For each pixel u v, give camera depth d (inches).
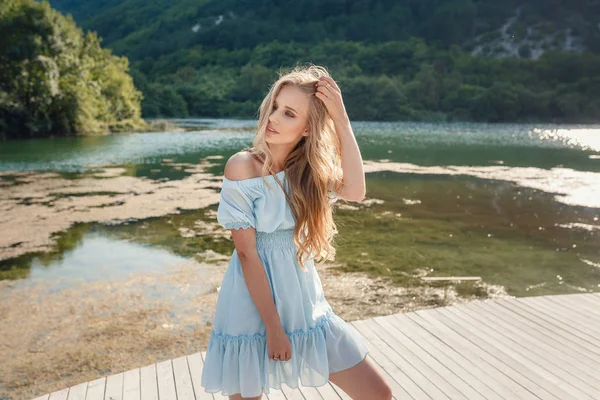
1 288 246.7
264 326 71.0
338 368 73.2
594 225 391.5
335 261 292.7
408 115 2723.9
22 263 286.8
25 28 1466.5
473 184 590.2
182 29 4699.8
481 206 461.1
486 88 2933.1
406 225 384.8
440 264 290.7
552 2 4146.2
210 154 921.5
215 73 3602.4
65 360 176.9
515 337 137.6
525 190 549.6
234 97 3120.1
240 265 72.1
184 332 198.5
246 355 69.8
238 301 70.7
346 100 2758.4
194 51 4047.7
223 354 71.5
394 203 471.2
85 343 189.5
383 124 2351.1
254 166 70.1
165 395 111.7
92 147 1079.6
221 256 298.7
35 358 178.1
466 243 336.8
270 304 67.9
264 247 71.1
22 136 1400.1
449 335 138.6
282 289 70.9
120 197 485.1
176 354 181.2
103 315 214.5
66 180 596.4
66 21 1675.7
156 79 3508.9
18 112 1379.2
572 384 113.5
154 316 213.5
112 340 191.8
